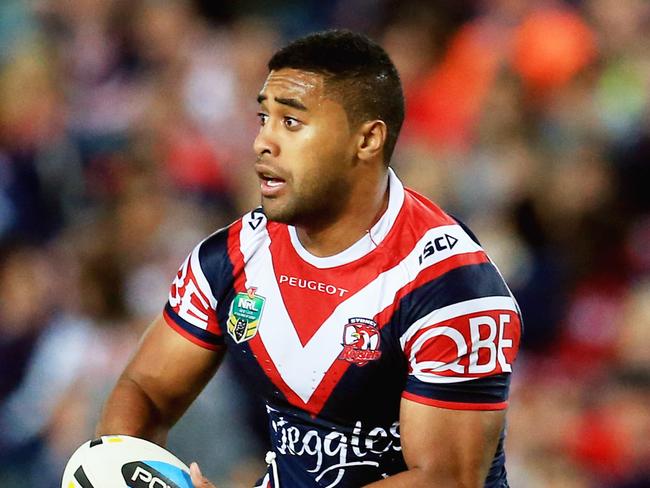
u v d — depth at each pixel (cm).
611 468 2628
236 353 1485
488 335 1394
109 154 3788
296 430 1480
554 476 2589
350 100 1391
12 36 4350
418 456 1387
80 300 2802
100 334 2666
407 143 3556
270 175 1401
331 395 1435
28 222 3659
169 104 3844
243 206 3353
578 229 3066
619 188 3328
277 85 1391
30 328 3027
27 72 3884
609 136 3459
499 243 3089
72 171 3762
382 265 1413
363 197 1415
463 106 3622
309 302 1431
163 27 4162
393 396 1436
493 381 1395
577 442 2645
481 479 1398
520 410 2678
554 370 2867
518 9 3800
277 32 4291
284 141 1391
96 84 4097
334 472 1473
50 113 3847
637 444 2642
